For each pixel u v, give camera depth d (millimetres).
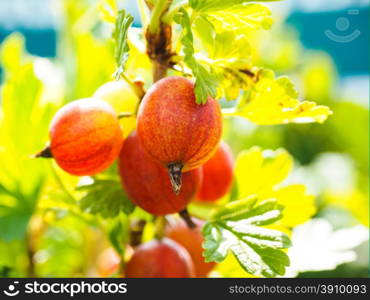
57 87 343
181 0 241
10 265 324
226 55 254
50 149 248
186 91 234
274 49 558
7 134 314
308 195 298
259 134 517
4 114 314
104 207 275
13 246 328
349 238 334
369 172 568
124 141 256
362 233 338
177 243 282
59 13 366
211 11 243
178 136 231
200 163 238
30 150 314
